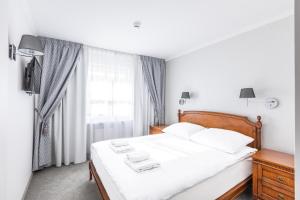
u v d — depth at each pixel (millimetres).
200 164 1932
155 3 2170
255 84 2705
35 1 2141
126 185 1491
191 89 3896
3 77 1398
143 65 4371
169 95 4586
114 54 4047
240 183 2158
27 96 2494
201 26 2781
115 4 2201
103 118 3936
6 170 1515
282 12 2340
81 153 3602
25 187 2424
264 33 2596
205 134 2836
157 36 3203
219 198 1873
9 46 1587
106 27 2850
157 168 1819
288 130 2336
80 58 3592
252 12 2346
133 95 4266
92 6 2250
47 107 3182
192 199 1619
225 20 2578
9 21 1590
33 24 2729
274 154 2266
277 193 1947
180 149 2492
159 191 1418
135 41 3451
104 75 3938
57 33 3090
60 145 3344
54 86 3291
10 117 1652
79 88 3576
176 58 4352
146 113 4473
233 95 3021
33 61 2260
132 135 4293
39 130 3107
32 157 3006
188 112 3836
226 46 3145
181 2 2143
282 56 2398
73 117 3547
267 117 2553
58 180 2811
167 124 4629
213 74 3387
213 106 3383
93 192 2459
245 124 2750
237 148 2309
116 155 2238
